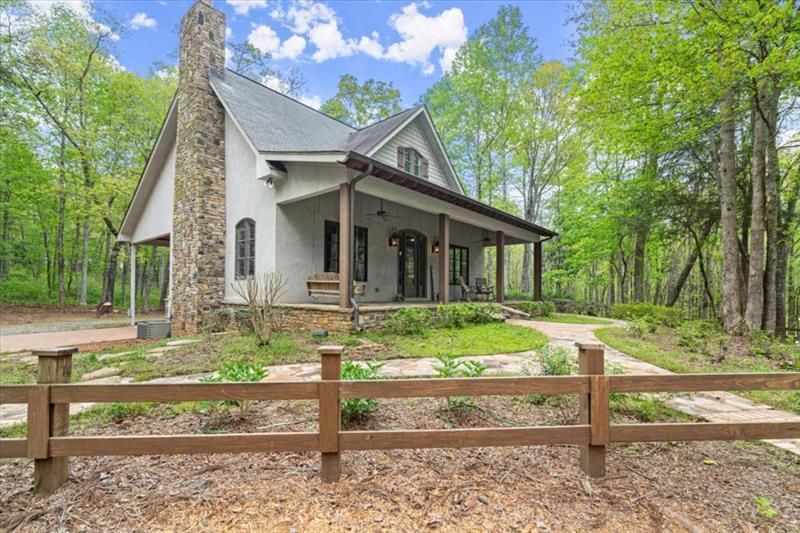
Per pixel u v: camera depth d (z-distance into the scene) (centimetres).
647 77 763
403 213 1155
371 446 225
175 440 218
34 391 214
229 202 954
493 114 1822
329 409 224
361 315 712
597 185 1680
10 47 1280
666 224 1355
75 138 1461
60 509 203
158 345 686
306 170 767
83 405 364
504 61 1738
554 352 407
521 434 230
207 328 867
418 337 685
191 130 935
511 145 1881
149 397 218
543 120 1800
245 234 903
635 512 202
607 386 235
